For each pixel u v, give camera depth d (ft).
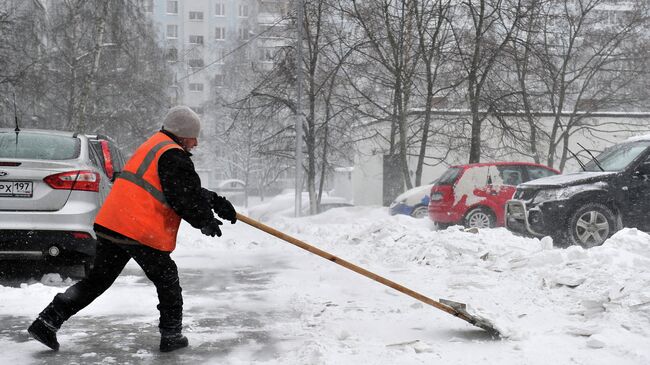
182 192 13.17
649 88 101.40
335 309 17.89
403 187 100.27
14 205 21.42
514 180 48.60
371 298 19.76
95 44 100.58
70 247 21.62
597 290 18.67
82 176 22.16
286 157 94.22
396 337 14.61
